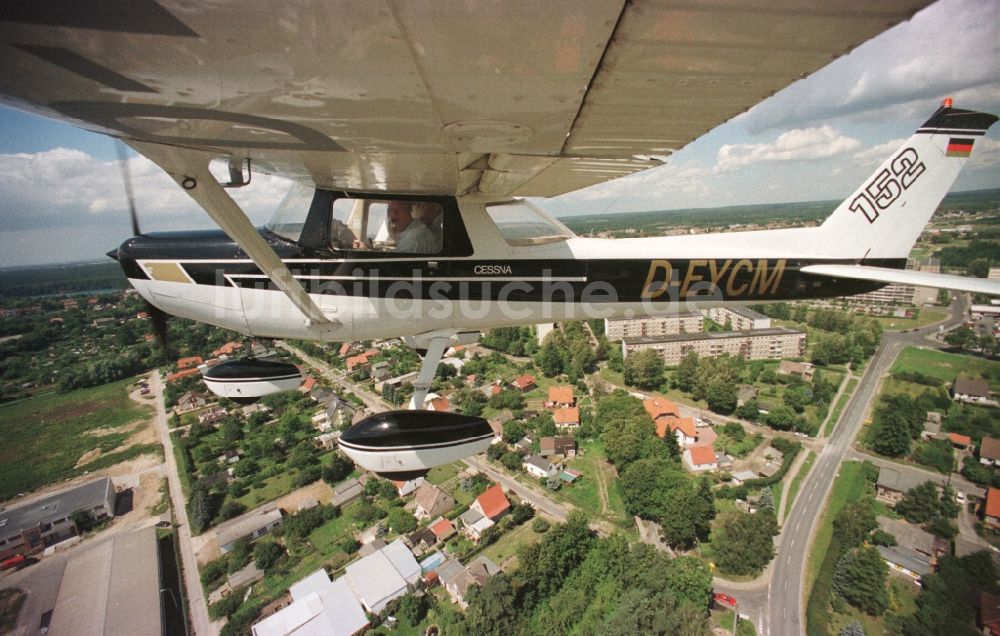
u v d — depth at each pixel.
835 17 1.85
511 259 5.80
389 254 5.49
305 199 5.41
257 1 1.73
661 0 1.73
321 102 2.60
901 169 7.77
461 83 2.37
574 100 2.61
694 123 2.99
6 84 2.38
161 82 2.35
